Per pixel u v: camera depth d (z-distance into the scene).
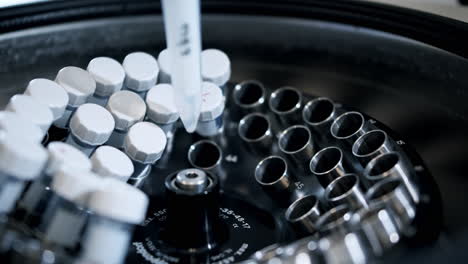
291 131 0.56
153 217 0.52
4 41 0.65
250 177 0.57
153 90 0.57
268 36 0.73
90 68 0.56
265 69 0.72
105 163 0.46
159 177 0.56
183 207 0.47
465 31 0.61
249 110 0.63
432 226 0.44
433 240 0.42
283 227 0.50
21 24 0.67
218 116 0.60
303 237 0.45
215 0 0.74
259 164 0.54
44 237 0.42
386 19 0.68
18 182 0.40
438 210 0.45
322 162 0.51
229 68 0.63
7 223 0.41
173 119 0.56
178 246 0.48
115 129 0.53
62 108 0.49
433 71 0.62
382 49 0.67
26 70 0.64
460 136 0.55
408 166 0.48
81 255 0.40
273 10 0.74
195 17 0.49
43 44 0.67
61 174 0.40
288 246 0.40
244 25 0.74
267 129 0.59
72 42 0.69
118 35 0.71
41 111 0.46
